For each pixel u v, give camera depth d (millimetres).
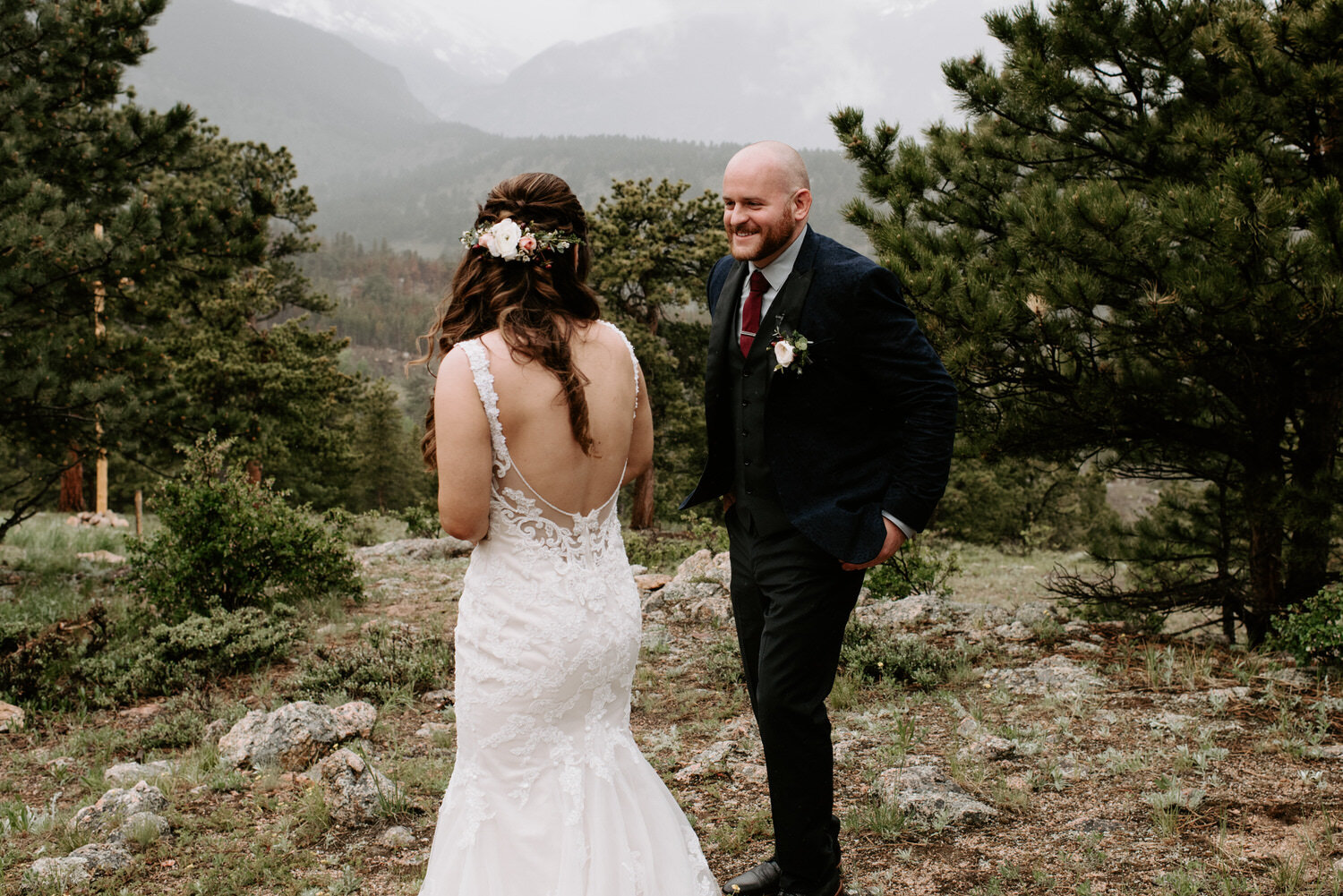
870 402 2672
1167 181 6496
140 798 3766
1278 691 4559
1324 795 3324
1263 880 2754
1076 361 6465
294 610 7809
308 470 36188
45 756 4785
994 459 7426
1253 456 6934
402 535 19203
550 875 2086
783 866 2633
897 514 2500
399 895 3045
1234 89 6551
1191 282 5523
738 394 2758
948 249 6977
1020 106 7320
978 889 2840
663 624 7180
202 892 3086
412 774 4016
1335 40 5840
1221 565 7848
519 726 2137
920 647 5395
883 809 3344
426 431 2273
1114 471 8039
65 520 20359
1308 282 5402
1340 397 6656
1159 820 3152
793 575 2598
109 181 10930
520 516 2166
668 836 2281
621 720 2342
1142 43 6766
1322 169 6367
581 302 2275
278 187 29297
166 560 8141
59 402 10211
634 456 2475
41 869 3188
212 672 6109
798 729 2557
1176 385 6629
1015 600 14602
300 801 3787
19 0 10531
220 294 23969
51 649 6492
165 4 10938
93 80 10977
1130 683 4898
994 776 3695
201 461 8578
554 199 2246
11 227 9273
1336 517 6039
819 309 2590
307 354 26391
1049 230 5941
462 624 2238
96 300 10914
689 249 24078
